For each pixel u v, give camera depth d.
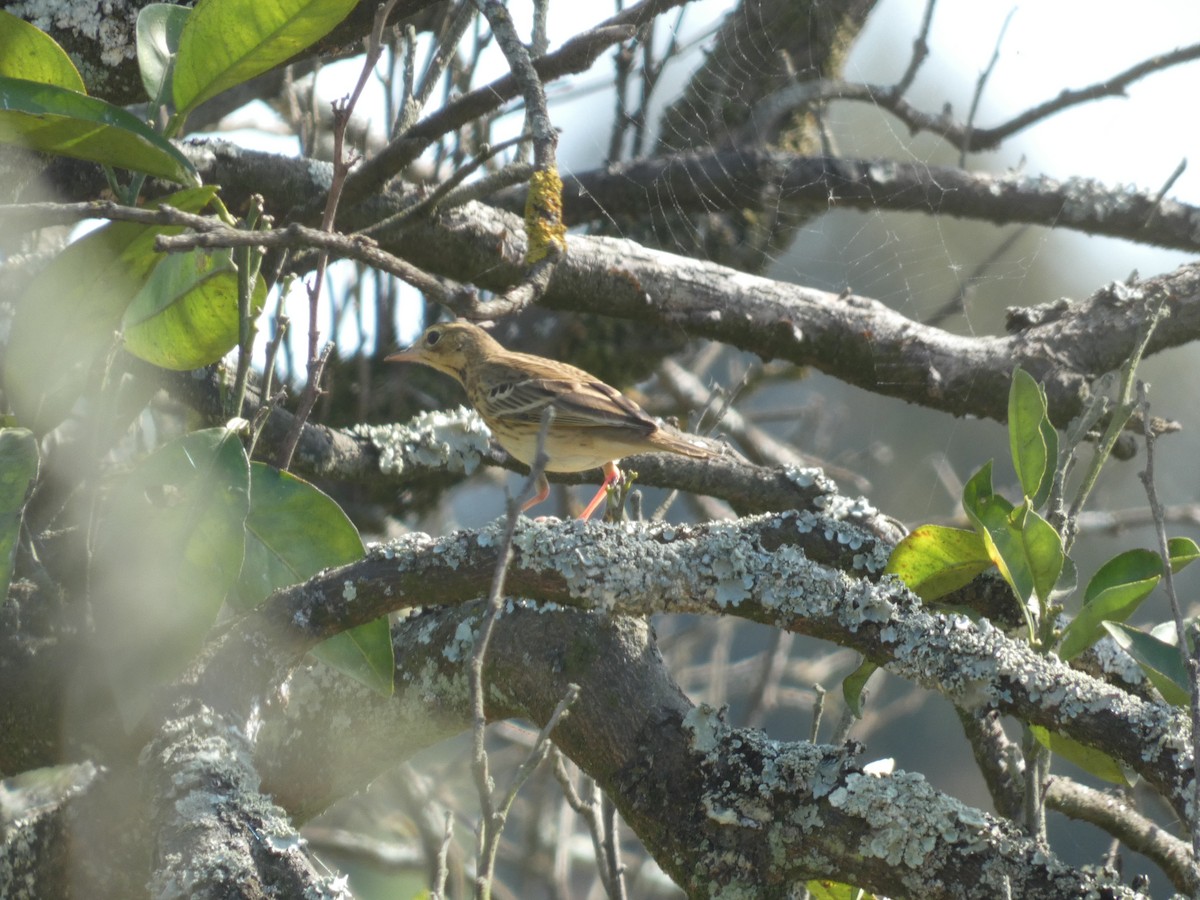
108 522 5.40
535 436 9.65
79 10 7.74
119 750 5.85
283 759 6.31
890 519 8.31
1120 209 11.54
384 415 11.88
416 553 5.66
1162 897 15.20
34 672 5.90
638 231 12.73
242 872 4.67
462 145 10.66
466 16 8.39
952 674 5.46
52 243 9.73
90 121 5.38
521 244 9.93
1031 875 4.92
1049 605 5.92
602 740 5.68
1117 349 10.06
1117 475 17.09
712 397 9.89
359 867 12.80
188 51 6.10
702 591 5.60
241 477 5.46
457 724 6.32
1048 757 5.91
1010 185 11.66
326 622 5.68
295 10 5.97
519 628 6.06
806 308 10.25
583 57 7.22
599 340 12.85
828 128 13.18
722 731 5.54
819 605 5.56
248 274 5.78
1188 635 6.16
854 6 12.34
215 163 9.17
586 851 13.05
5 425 6.04
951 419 18.64
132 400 8.27
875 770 6.20
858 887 5.31
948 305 11.78
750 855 5.29
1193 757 4.73
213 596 5.36
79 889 5.97
